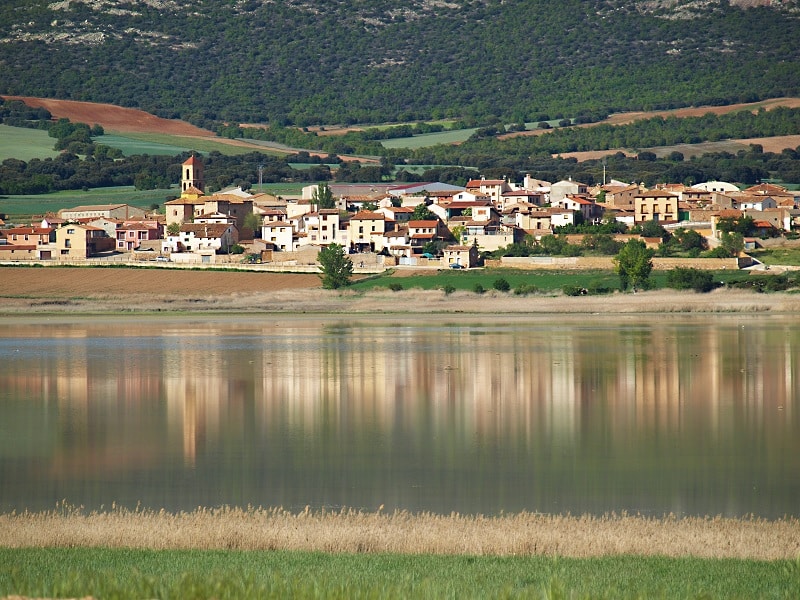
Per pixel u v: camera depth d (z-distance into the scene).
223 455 196.50
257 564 120.38
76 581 105.56
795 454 194.12
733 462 188.25
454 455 195.25
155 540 133.12
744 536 134.75
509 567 118.88
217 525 139.50
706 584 112.38
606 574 116.06
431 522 142.38
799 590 110.06
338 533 134.38
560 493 167.12
